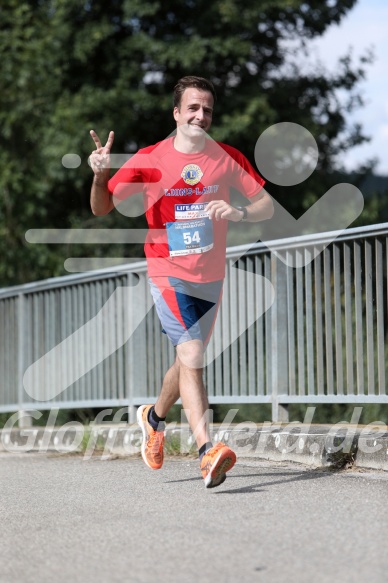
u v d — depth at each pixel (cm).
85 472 1409
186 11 4369
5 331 2155
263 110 4156
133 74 4256
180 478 1265
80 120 4084
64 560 845
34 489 1259
